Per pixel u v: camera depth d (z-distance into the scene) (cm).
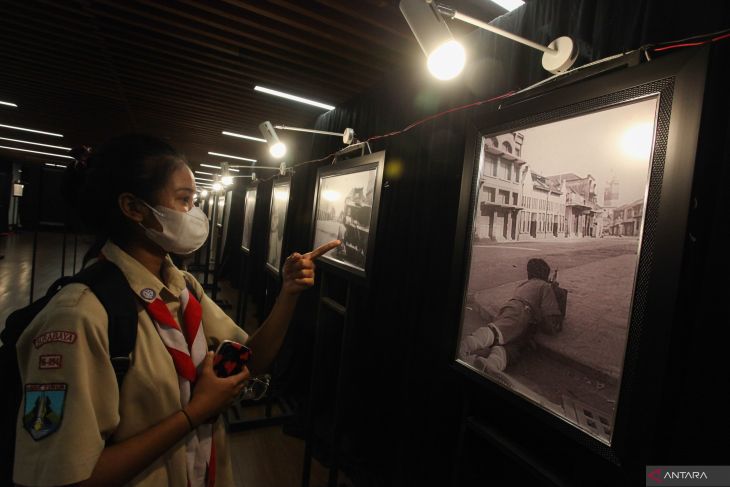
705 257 98
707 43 72
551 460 130
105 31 269
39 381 63
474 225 124
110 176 79
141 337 76
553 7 152
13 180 1445
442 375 188
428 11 112
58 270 728
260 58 283
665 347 74
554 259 100
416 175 226
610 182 88
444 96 210
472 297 122
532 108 107
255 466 247
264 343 107
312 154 409
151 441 71
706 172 97
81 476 61
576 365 92
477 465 157
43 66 345
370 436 246
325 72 285
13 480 62
